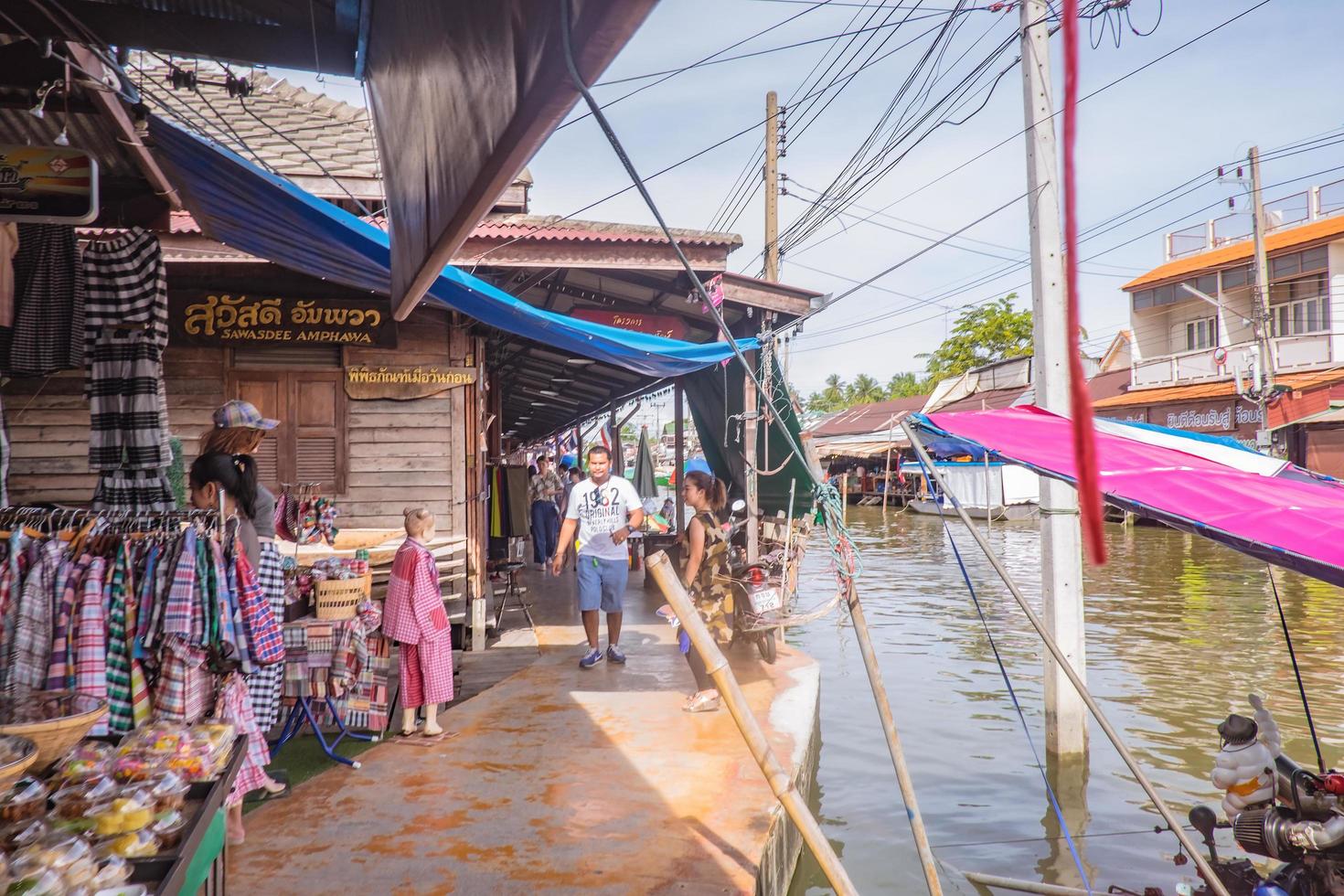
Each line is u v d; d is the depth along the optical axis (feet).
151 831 8.34
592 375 52.11
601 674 25.57
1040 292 23.41
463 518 30.12
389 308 29.94
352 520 29.86
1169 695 29.89
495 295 23.62
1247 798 14.39
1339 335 90.27
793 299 33.53
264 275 29.71
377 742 19.22
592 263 29.53
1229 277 104.27
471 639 30.32
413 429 30.19
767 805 15.62
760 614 25.93
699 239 30.45
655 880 12.83
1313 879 13.37
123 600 12.39
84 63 13.32
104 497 16.99
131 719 12.22
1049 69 23.40
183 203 20.20
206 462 13.64
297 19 12.57
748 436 35.86
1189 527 12.42
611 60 4.63
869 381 300.61
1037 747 24.52
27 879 6.70
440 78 8.05
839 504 12.08
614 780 16.90
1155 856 17.87
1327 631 40.96
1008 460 14.98
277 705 15.87
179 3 12.49
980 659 35.50
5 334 16.58
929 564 69.15
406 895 12.33
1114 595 52.21
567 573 50.42
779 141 61.26
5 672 11.66
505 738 19.52
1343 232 90.27
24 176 13.78
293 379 29.78
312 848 13.82
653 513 56.18
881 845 18.48
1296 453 90.38
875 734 25.62
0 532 12.23
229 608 12.87
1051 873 17.19
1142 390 115.55
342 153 31.32
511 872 13.04
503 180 6.79
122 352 17.02
